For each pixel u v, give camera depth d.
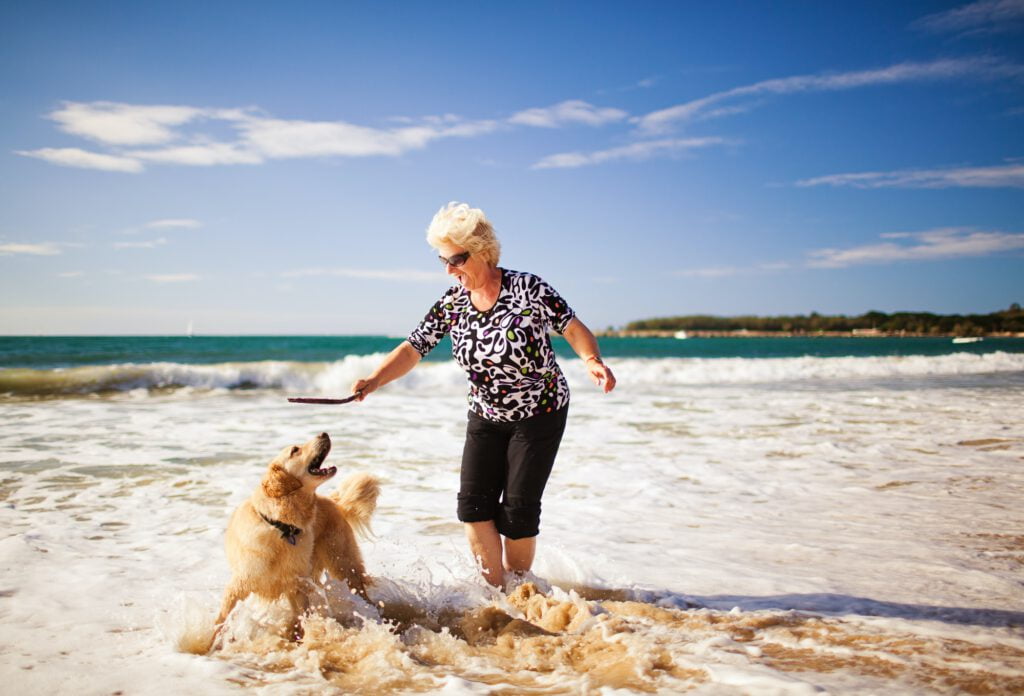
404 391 15.26
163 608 3.47
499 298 3.54
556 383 3.70
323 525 3.73
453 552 4.48
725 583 3.85
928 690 2.40
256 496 3.35
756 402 13.31
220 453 7.70
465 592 3.73
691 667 2.68
